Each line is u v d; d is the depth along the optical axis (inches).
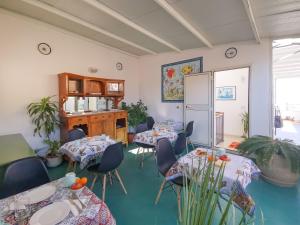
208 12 110.3
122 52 211.0
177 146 113.4
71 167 122.7
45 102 134.3
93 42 179.6
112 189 103.4
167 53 206.1
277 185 106.3
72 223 40.1
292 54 191.6
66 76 146.5
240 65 156.3
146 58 226.4
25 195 51.3
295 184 105.0
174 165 78.3
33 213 43.9
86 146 97.5
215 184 29.0
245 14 111.1
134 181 113.4
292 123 333.1
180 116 200.2
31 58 139.5
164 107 213.3
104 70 193.6
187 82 187.2
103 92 181.2
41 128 144.2
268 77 145.0
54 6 112.9
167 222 77.0
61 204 46.3
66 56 160.4
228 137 232.4
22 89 135.9
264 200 92.2
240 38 149.3
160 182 112.0
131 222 77.0
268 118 146.5
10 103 131.1
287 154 96.7
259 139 112.1
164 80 210.7
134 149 180.1
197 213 26.6
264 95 147.2
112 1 103.6
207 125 176.4
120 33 153.6
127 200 92.7
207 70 175.6
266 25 121.3
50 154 135.9
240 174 64.5
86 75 176.6
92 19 128.7
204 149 91.4
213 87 171.2
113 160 89.7
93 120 158.7
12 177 64.1
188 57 188.9
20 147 95.1
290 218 78.9
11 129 132.1
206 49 175.5
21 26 133.5
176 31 143.0
